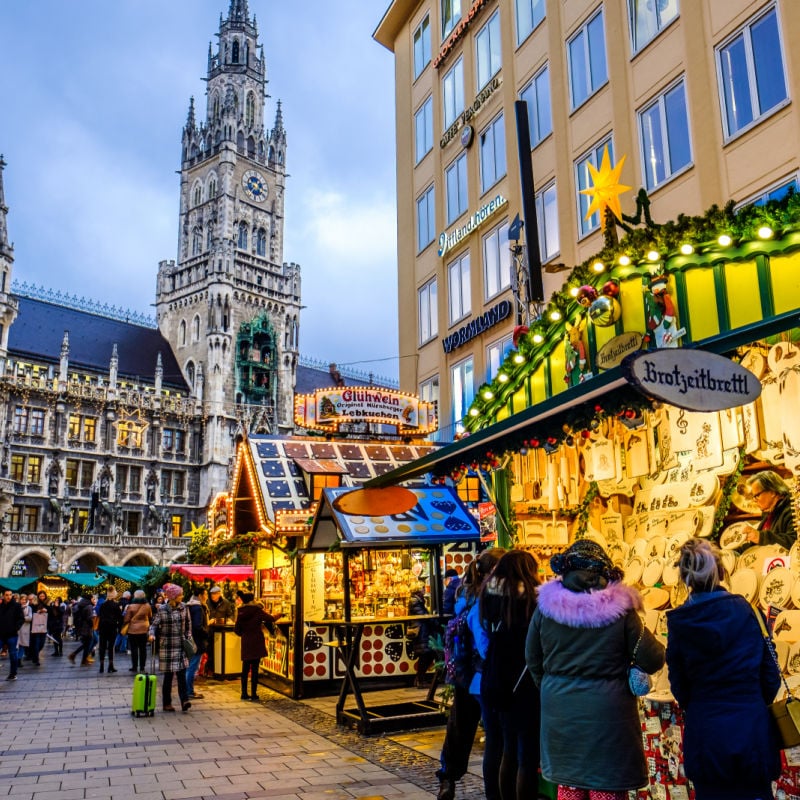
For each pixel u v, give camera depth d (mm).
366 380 107375
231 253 83062
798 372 6027
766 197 14727
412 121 30641
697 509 7051
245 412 79062
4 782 8125
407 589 15906
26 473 64500
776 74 14703
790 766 5062
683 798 5684
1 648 21906
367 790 7574
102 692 16078
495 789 6230
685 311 6988
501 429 7426
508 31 23859
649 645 4645
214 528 24062
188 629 13578
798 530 6020
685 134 16781
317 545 13672
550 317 8914
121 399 71312
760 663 4117
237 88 92250
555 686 4789
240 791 7633
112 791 7711
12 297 66750
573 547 5070
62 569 63250
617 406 6672
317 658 14938
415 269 29438
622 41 18750
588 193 9359
